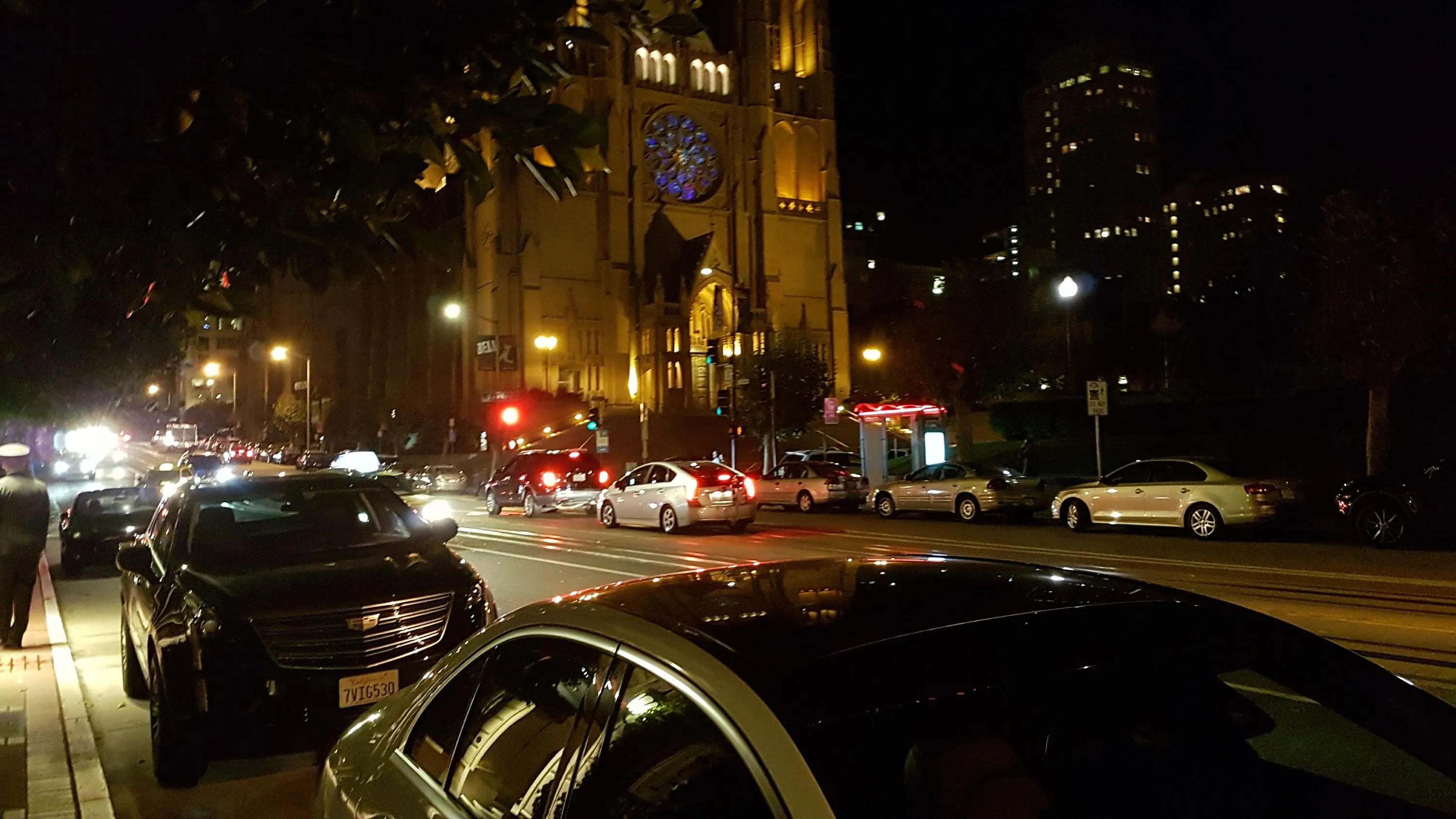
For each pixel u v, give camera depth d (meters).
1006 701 2.21
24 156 2.79
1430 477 18.00
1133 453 40.31
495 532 25.91
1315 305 25.36
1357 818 2.40
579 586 15.22
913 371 37.56
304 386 93.12
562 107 3.31
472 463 64.56
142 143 2.86
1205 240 113.06
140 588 8.16
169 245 3.02
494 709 3.09
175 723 6.36
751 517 24.45
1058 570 3.10
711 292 78.81
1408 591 13.16
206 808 6.33
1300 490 20.09
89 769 6.76
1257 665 2.47
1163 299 58.72
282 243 3.30
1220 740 2.51
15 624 10.88
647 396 76.62
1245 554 17.69
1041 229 142.75
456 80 3.24
